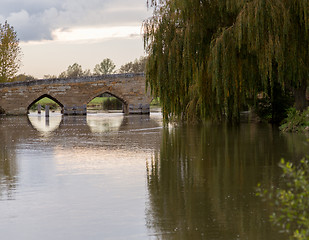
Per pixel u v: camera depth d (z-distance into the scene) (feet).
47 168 49.34
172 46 69.62
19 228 29.37
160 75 70.38
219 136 78.38
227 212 32.32
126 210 33.17
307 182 22.26
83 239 27.45
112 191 38.65
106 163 52.19
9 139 80.53
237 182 41.39
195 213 32.30
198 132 86.74
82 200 35.76
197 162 52.11
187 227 29.40
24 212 32.68
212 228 29.17
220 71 65.46
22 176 45.06
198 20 68.59
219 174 45.06
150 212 32.58
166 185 40.70
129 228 29.32
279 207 33.12
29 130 100.99
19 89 177.17
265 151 59.06
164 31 70.54
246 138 74.02
